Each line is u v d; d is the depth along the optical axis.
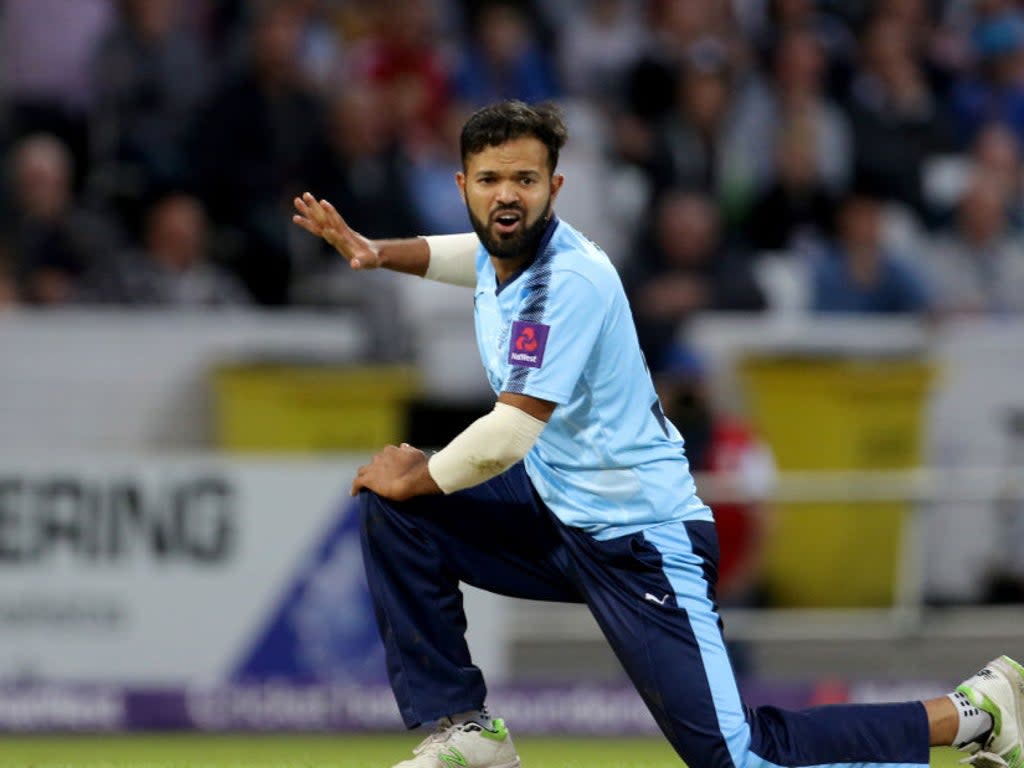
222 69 40.47
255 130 39.72
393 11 42.03
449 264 16.45
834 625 32.25
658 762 22.53
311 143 39.94
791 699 30.39
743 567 31.97
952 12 46.09
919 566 32.91
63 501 29.73
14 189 38.62
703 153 42.03
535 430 14.41
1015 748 15.41
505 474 15.41
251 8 41.41
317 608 29.97
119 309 38.25
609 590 15.02
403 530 15.25
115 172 39.59
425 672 15.43
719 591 31.91
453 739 15.57
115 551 29.78
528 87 43.56
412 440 36.97
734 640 31.86
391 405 36.19
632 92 42.50
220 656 29.83
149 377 36.31
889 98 44.00
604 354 14.60
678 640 14.83
